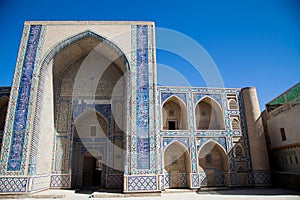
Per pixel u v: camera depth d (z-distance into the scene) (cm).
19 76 962
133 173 860
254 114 1197
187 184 1105
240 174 1126
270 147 1297
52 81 1097
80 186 1105
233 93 1253
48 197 823
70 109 1139
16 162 854
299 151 1052
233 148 1158
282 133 1179
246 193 939
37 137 914
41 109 957
